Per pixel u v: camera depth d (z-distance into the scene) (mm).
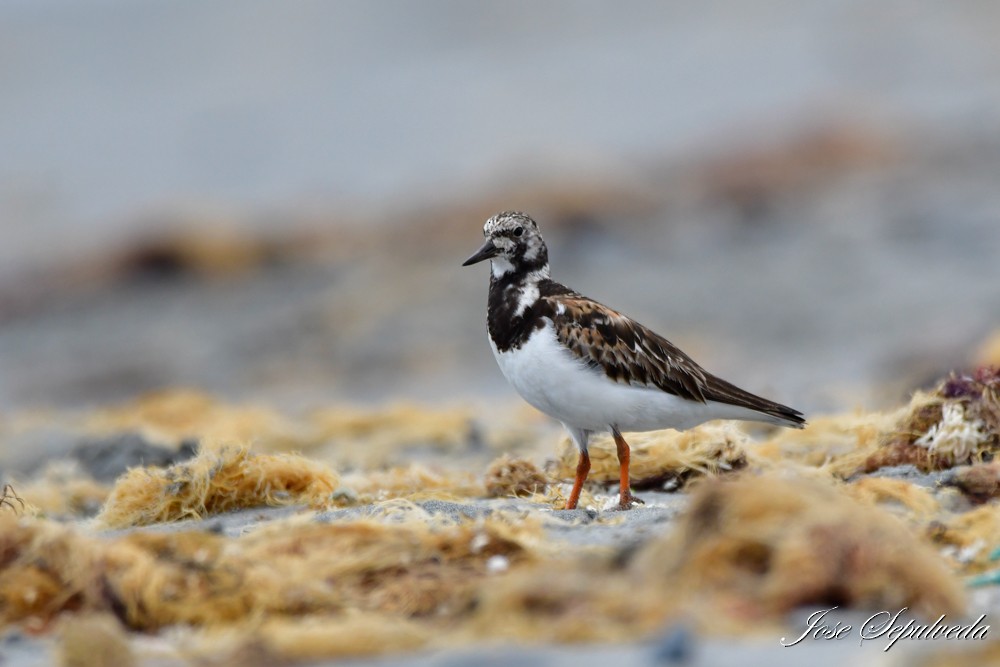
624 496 7457
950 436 7633
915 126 27391
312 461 8016
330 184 29828
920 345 14703
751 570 4918
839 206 22656
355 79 40062
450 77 39906
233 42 45531
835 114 28547
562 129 32781
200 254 23422
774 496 5070
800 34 40406
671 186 25547
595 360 7508
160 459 10469
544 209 24172
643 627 4668
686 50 40312
